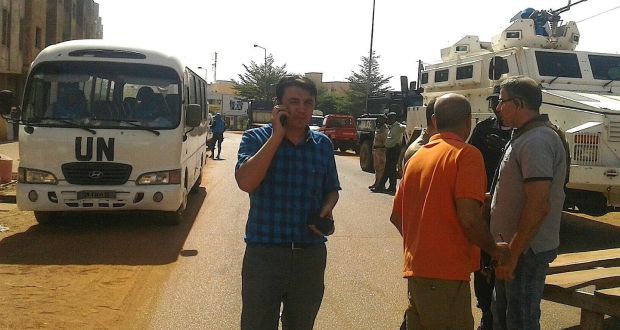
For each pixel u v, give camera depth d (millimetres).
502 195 4164
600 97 10117
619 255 5961
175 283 6969
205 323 5695
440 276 3588
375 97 23250
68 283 6852
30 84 9453
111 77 9586
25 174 9164
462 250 3619
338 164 25406
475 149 3645
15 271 7297
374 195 15281
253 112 46062
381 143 15875
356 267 7930
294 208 3773
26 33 33625
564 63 11672
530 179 3938
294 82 3762
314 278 3869
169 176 9453
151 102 9586
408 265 3736
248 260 3809
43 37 36688
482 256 4848
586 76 11602
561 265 5441
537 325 4152
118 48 9781
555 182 4070
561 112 9633
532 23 12461
